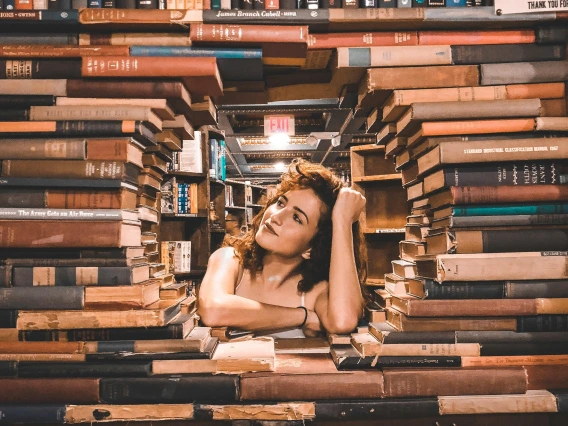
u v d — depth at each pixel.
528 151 1.00
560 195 1.00
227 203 4.71
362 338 1.08
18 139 0.98
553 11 1.03
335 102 3.48
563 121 1.03
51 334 0.96
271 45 1.02
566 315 0.99
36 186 0.97
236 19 1.01
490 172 1.02
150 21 1.00
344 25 1.05
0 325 0.95
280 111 3.67
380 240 3.36
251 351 1.02
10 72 0.99
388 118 1.19
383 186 3.35
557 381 0.97
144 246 1.15
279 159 5.98
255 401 0.93
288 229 1.37
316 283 1.49
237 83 1.20
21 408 0.91
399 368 0.96
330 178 1.43
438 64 1.07
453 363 0.97
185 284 1.32
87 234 0.96
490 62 1.07
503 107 1.04
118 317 0.95
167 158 1.32
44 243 0.96
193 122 1.36
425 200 1.23
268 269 1.49
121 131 1.00
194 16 1.00
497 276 0.98
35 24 1.00
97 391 0.92
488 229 1.02
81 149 0.98
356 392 0.93
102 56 0.99
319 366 1.00
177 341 0.96
